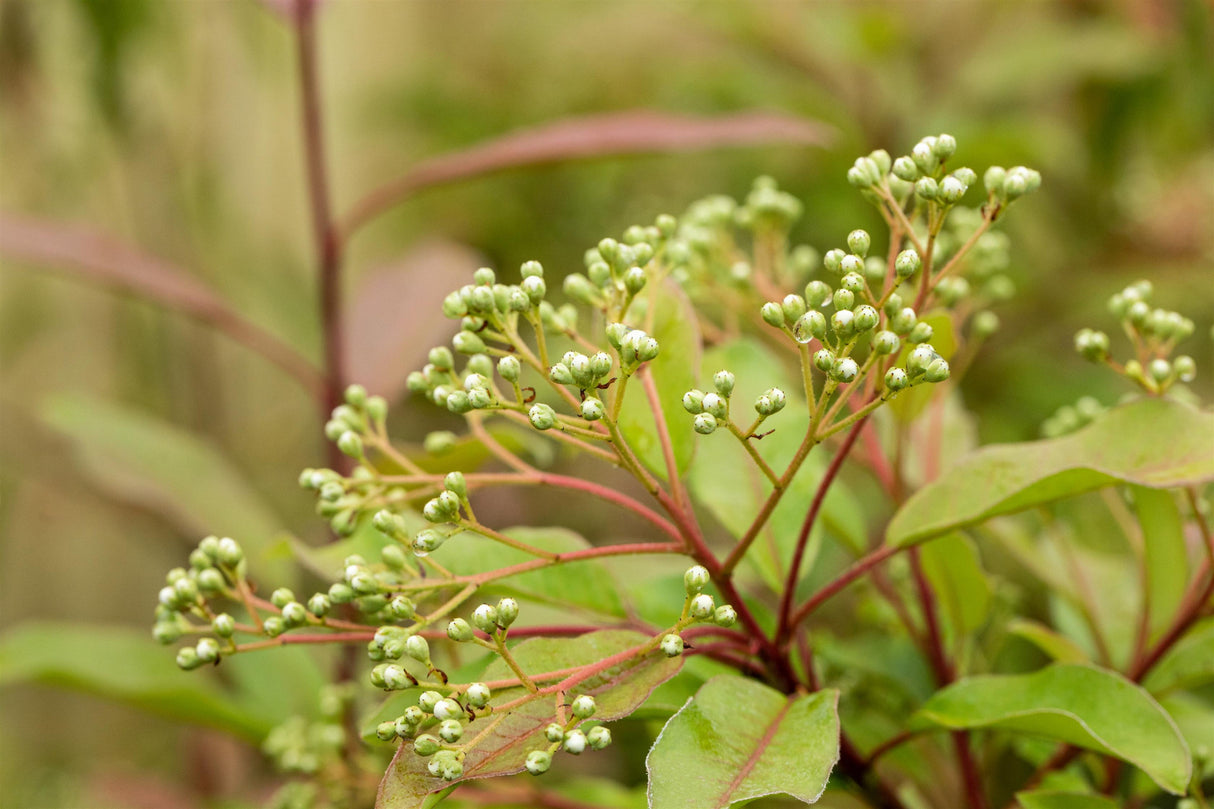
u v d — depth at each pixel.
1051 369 1.29
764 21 1.41
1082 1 1.43
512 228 1.65
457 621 0.57
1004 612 0.69
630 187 1.60
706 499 0.63
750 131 0.78
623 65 1.80
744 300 0.67
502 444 0.65
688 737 0.57
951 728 0.60
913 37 1.44
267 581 0.88
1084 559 0.68
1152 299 1.28
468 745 0.56
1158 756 0.58
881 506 1.12
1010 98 1.43
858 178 0.59
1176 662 0.63
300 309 1.49
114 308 1.45
